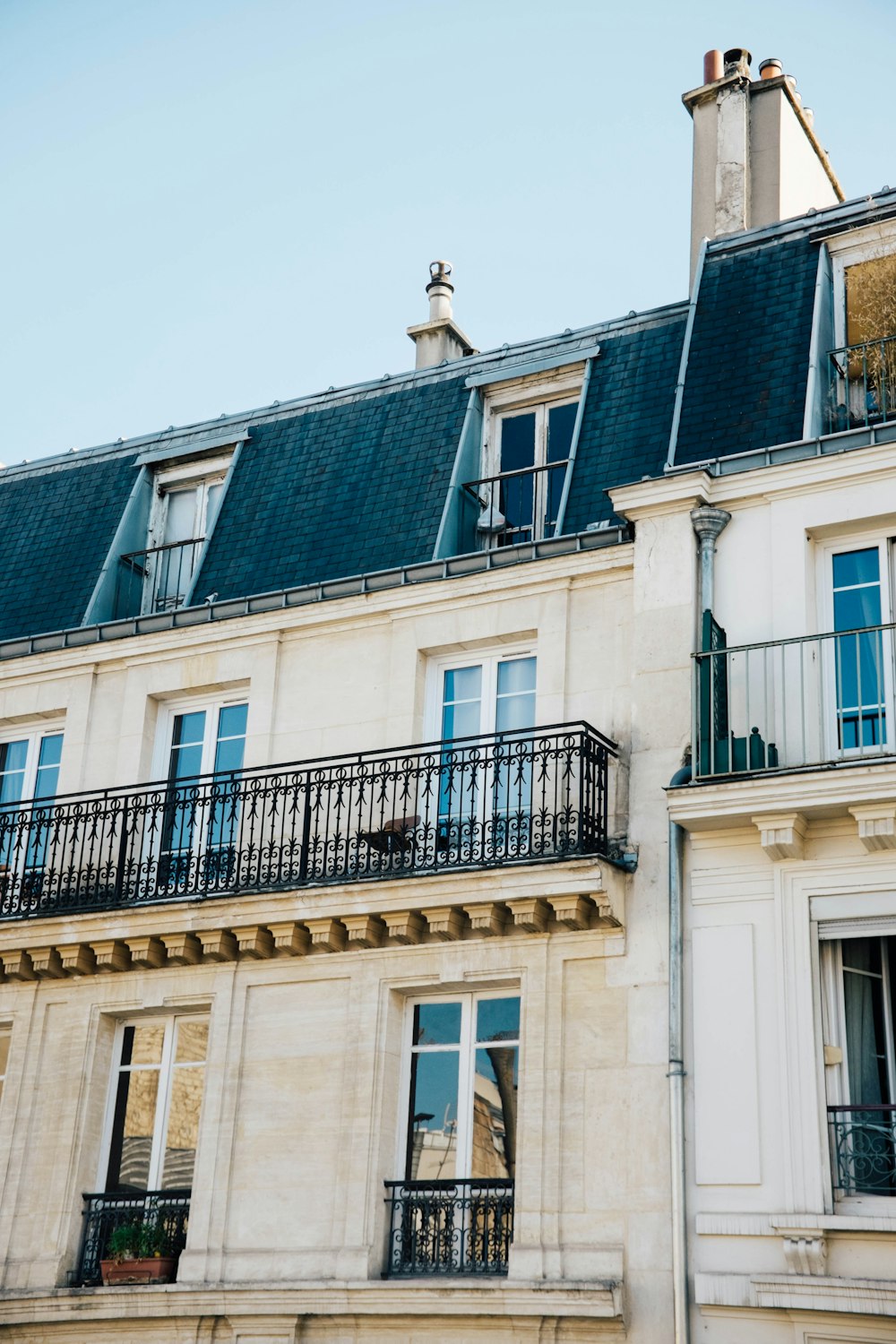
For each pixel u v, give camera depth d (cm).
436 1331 1498
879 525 1569
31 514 2148
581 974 1552
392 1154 1603
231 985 1709
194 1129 1711
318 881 1645
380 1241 1566
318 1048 1653
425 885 1591
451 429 1884
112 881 1797
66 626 1978
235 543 1942
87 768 1902
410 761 1719
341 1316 1535
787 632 1555
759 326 1730
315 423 2003
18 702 1977
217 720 1881
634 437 1756
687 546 1625
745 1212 1397
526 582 1720
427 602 1767
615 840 1584
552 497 1820
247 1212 1625
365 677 1786
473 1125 1588
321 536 1884
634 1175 1454
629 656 1653
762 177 2067
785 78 2098
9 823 1856
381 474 1898
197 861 1755
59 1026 1784
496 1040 1609
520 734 1655
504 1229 1527
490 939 1599
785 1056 1423
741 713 1547
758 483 1608
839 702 1542
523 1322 1457
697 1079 1453
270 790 1712
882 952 1477
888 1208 1373
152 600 2016
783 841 1452
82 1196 1716
